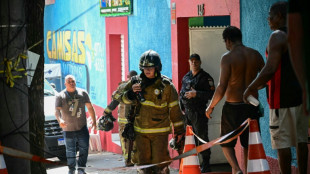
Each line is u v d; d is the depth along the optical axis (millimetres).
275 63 9867
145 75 13055
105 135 25734
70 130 19297
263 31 14422
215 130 18609
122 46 25719
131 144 13320
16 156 8922
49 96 24234
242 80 12023
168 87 12984
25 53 9242
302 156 10180
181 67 19375
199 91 17078
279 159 10305
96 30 28078
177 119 13234
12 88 9148
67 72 34125
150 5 21578
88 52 29609
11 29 9047
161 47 20828
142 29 22469
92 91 29031
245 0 15281
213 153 18594
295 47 5160
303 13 5020
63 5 34531
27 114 9367
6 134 9180
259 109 12109
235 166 12133
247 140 12211
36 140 10969
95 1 28000
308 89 5020
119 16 24719
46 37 39281
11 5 9031
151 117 12945
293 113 10023
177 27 19281
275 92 10109
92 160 22938
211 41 19047
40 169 11164
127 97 13055
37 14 10898
